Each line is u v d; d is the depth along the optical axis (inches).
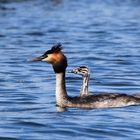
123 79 927.7
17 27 1651.1
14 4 2322.8
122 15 1969.7
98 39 1403.8
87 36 1460.4
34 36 1467.8
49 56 754.2
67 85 880.3
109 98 745.0
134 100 749.9
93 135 615.5
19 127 645.3
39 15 1969.7
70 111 722.2
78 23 1743.4
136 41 1364.4
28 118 683.4
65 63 755.4
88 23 1742.1
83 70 776.3
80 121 668.1
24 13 2032.5
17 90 847.7
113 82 903.1
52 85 884.6
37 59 757.9
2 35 1487.5
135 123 659.4
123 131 629.6
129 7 2237.9
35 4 2335.1
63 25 1694.1
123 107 738.8
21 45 1317.7
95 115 697.6
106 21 1796.3
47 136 611.5
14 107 744.3
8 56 1165.7
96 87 868.0
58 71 754.8
